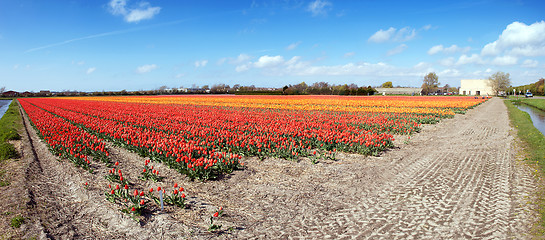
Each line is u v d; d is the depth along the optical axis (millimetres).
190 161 11891
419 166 12594
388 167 12492
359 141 15273
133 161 13648
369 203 8688
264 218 7855
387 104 48625
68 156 13570
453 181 10461
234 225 7477
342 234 6906
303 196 9336
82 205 8766
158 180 10867
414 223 7328
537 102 59688
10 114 40375
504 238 6465
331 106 46094
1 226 7277
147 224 7520
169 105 51500
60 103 58438
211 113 32625
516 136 19328
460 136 20125
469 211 7887
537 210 7711
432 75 157500
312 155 14398
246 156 14289
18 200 8812
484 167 12180
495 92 119125
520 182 10047
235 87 150125
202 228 7305
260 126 19984
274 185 10352
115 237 6973
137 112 34531
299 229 7219
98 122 23281
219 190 9930
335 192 9648
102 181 10781
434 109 38406
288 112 36844
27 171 11922
